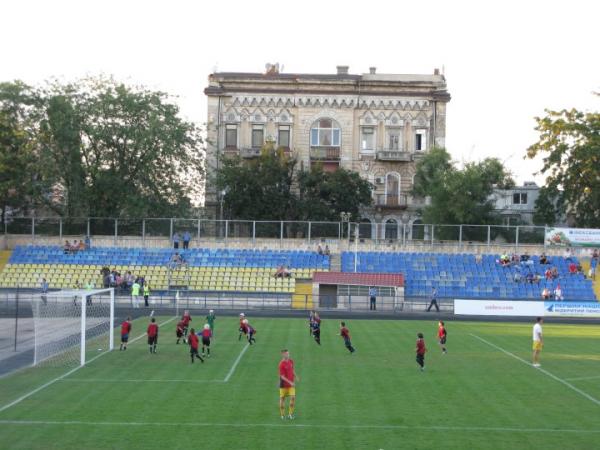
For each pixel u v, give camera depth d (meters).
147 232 80.75
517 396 29.73
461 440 22.92
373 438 22.97
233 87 96.50
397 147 96.50
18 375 33.34
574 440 23.12
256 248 80.62
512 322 61.12
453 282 76.38
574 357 40.91
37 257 78.31
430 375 34.25
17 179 81.19
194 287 75.00
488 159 86.81
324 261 78.88
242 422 24.78
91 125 80.56
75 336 45.72
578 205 86.25
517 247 79.69
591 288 75.06
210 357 38.81
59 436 22.92
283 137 96.88
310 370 35.16
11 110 81.31
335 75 99.69
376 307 69.00
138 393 29.41
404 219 95.25
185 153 85.19
